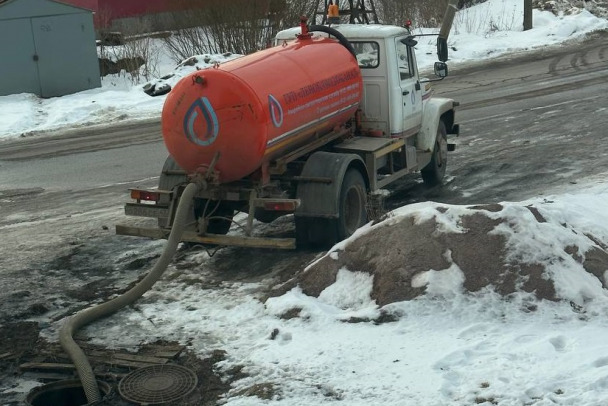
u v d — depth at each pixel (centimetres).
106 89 2319
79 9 2245
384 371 634
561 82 2083
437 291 734
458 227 779
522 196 1144
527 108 1786
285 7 2489
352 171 956
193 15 2545
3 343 748
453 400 584
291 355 677
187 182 875
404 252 768
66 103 2120
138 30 2770
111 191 1294
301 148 937
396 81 1064
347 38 1066
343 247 815
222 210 973
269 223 1084
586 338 656
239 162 838
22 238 1063
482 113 1767
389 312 720
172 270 918
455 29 3002
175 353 703
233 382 648
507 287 729
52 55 2230
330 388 617
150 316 788
